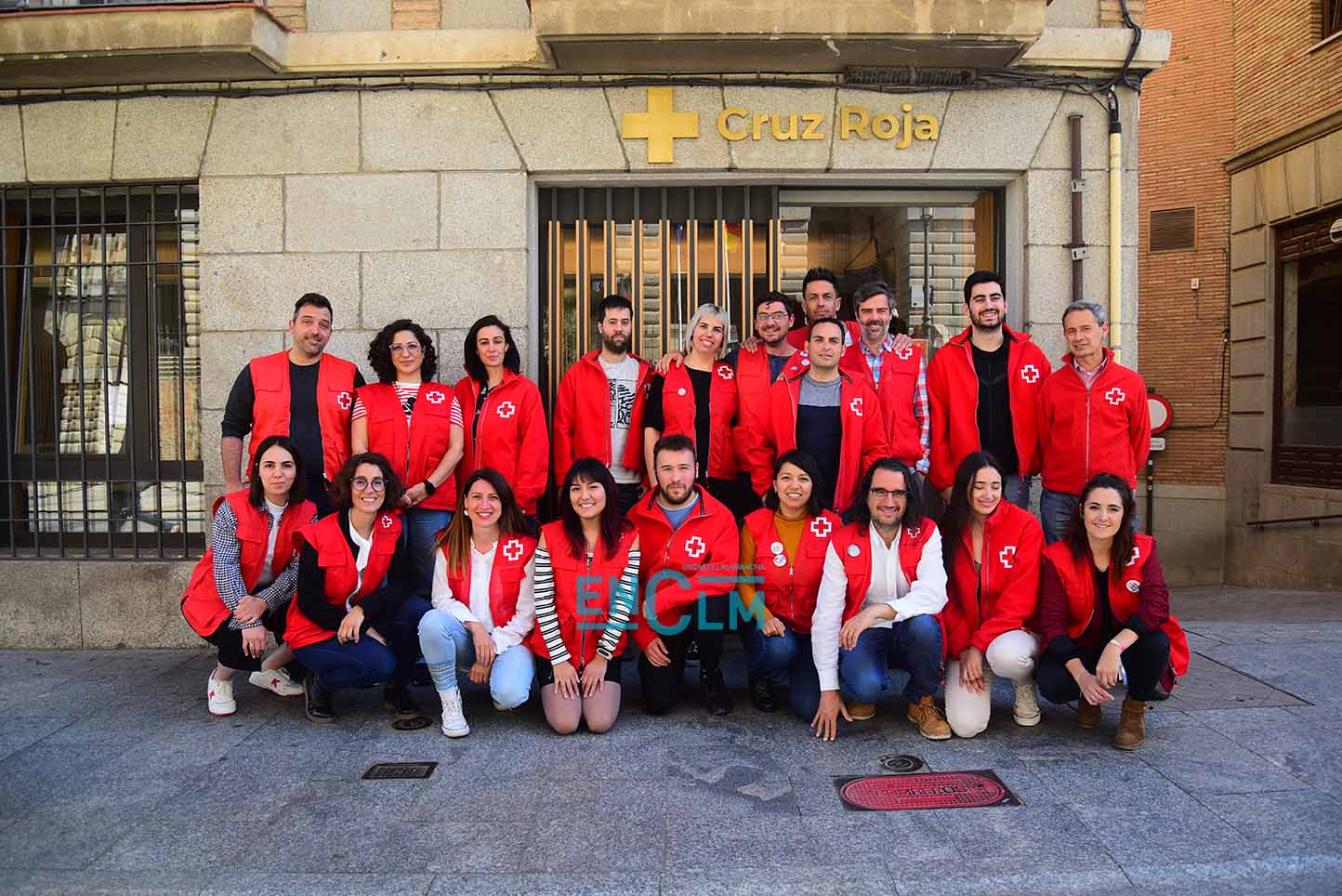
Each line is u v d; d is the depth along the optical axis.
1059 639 3.68
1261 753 3.55
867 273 5.70
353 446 4.50
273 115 5.32
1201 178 11.38
